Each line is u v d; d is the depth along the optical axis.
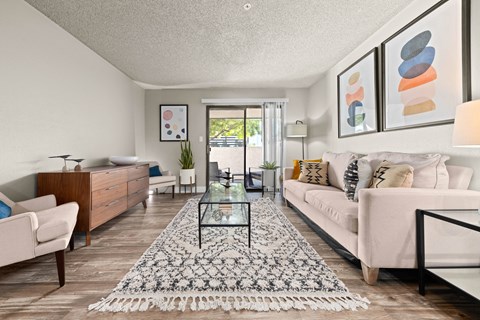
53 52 2.58
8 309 1.37
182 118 5.30
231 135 5.50
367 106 3.03
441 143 1.99
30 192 2.29
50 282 1.66
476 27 1.70
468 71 1.74
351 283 1.63
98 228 2.83
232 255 2.05
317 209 2.46
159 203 4.17
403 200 1.55
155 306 1.39
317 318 1.29
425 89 2.13
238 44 3.15
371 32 2.86
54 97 2.59
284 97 5.34
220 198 2.46
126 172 3.11
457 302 1.42
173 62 3.75
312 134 5.10
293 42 3.11
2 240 1.41
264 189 5.41
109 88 3.78
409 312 1.33
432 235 1.54
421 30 2.16
